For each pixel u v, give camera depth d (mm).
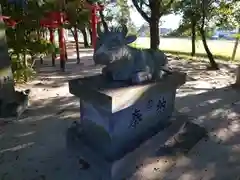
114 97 2127
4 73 3812
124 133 2451
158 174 2412
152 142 2682
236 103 4320
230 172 2436
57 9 6340
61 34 6965
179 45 15578
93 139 2549
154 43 7910
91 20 7957
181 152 2717
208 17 7668
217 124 3492
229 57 10383
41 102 4426
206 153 2756
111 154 2352
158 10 7773
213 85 5500
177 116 3234
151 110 2732
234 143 2979
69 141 2760
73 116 3795
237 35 8469
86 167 2504
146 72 2588
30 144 2957
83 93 2406
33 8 5418
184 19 8836
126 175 2385
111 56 2203
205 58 9805
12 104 3836
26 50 5637
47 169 2488
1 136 3148
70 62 8719
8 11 5039
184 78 3020
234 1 7312
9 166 2533
